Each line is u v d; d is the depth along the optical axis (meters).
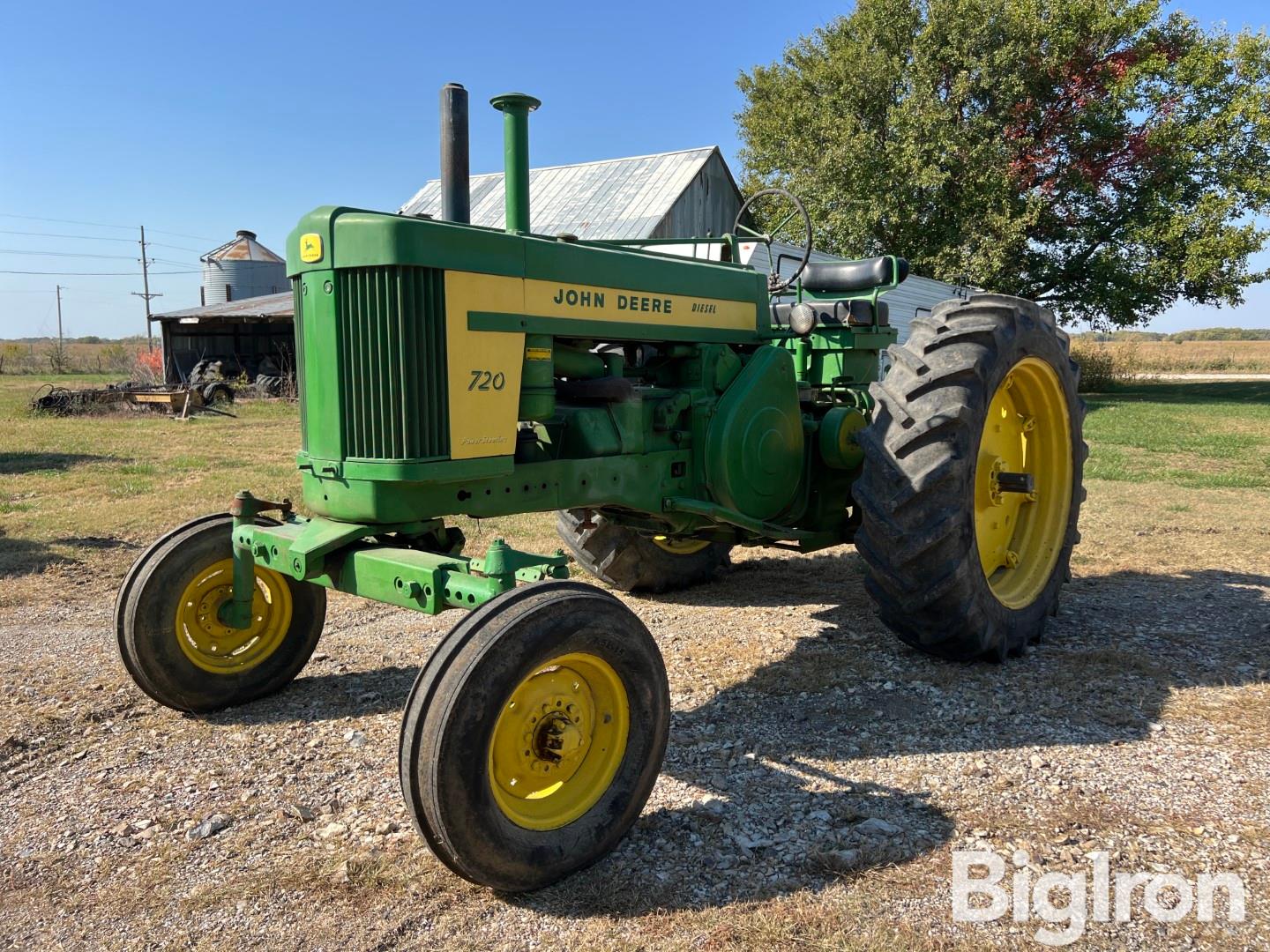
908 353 4.21
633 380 4.38
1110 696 3.86
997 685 4.00
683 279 4.08
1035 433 4.82
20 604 5.43
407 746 2.43
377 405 3.08
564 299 3.51
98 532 7.22
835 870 2.63
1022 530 4.76
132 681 4.18
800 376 5.32
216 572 3.87
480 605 2.66
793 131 26.72
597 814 2.72
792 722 3.67
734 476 4.27
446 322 3.10
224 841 2.85
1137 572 5.95
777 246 16.28
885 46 25.33
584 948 2.33
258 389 23.53
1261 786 3.07
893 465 3.95
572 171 20.03
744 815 2.95
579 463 3.74
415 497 3.19
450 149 3.45
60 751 3.49
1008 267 24.39
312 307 3.15
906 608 4.03
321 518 3.43
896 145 23.00
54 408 18.33
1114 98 23.41
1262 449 12.25
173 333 26.20
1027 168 24.25
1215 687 3.96
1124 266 23.62
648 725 2.84
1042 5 23.91
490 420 3.28
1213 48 23.83
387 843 2.84
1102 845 2.74
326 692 4.08
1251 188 22.78
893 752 3.38
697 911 2.47
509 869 2.50
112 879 2.65
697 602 5.49
